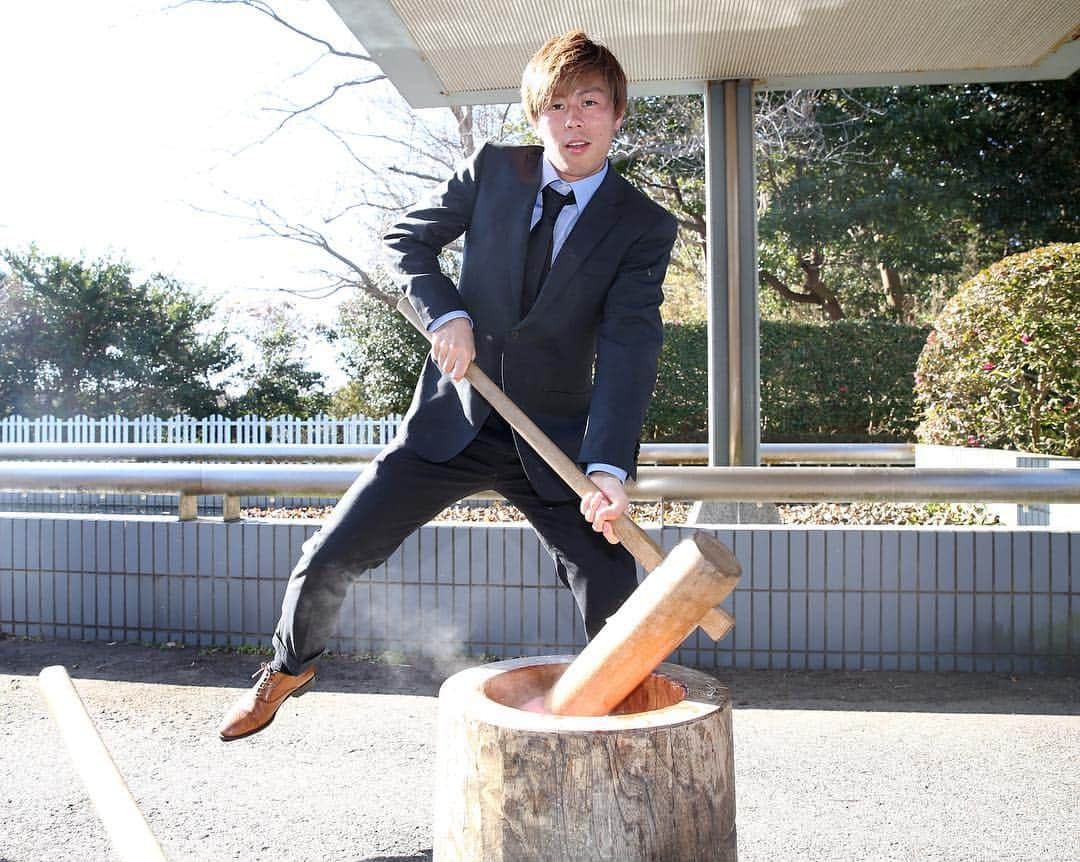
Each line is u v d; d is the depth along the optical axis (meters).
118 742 3.23
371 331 17.77
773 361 15.02
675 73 5.57
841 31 4.99
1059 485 3.85
